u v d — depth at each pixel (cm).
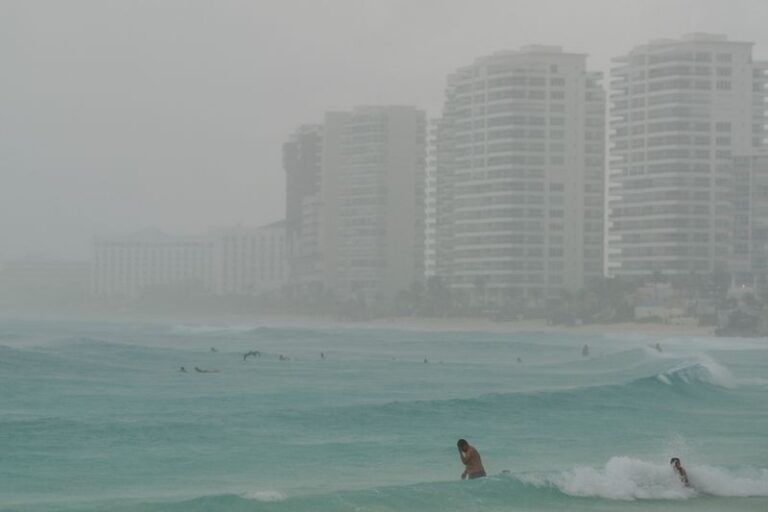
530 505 5722
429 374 17800
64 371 16250
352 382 15562
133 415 9931
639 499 5978
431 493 5806
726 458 7750
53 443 7988
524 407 11006
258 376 16550
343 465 7238
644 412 11125
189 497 5944
